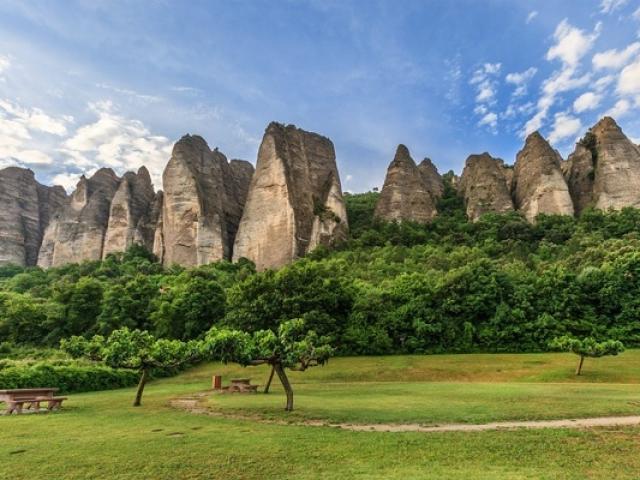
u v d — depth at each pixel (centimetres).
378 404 2291
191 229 9781
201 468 1133
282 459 1210
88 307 6284
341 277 6544
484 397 2508
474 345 5419
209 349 2161
